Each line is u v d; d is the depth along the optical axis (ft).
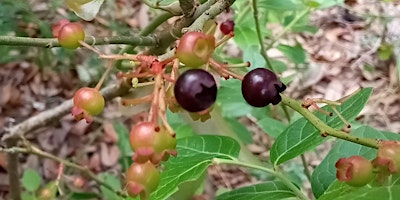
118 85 0.42
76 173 0.86
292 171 0.77
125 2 0.95
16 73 0.95
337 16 1.16
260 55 0.53
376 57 1.07
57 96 0.94
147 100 0.24
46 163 0.89
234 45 0.92
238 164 0.32
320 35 1.14
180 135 0.55
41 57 0.76
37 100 0.94
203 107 0.22
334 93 1.04
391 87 1.01
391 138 0.35
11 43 0.33
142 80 0.31
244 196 0.34
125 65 0.41
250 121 0.95
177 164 0.31
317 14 1.17
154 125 0.23
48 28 0.67
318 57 1.10
